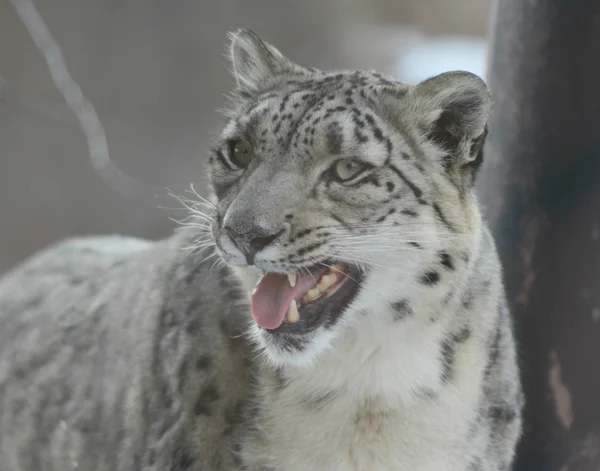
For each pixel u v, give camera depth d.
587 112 8.86
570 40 8.88
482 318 7.45
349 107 6.96
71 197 22.64
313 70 8.02
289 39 25.61
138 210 22.61
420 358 7.11
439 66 25.08
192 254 7.96
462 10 27.58
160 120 24.00
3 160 22.50
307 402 7.25
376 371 7.11
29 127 22.88
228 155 7.41
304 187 6.79
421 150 7.11
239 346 7.43
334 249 6.78
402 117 7.12
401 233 6.84
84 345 9.02
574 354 9.12
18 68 23.11
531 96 9.26
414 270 6.89
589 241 8.91
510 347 7.97
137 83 24.02
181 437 7.37
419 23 27.25
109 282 9.46
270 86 7.92
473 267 7.34
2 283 11.20
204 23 24.59
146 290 8.42
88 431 8.48
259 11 25.30
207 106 24.31
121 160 23.22
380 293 6.92
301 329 6.85
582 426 9.15
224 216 6.88
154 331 7.92
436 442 7.29
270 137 7.02
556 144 9.11
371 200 6.81
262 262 6.72
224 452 7.37
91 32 23.77
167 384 7.58
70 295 9.80
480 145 7.23
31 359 9.48
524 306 9.45
